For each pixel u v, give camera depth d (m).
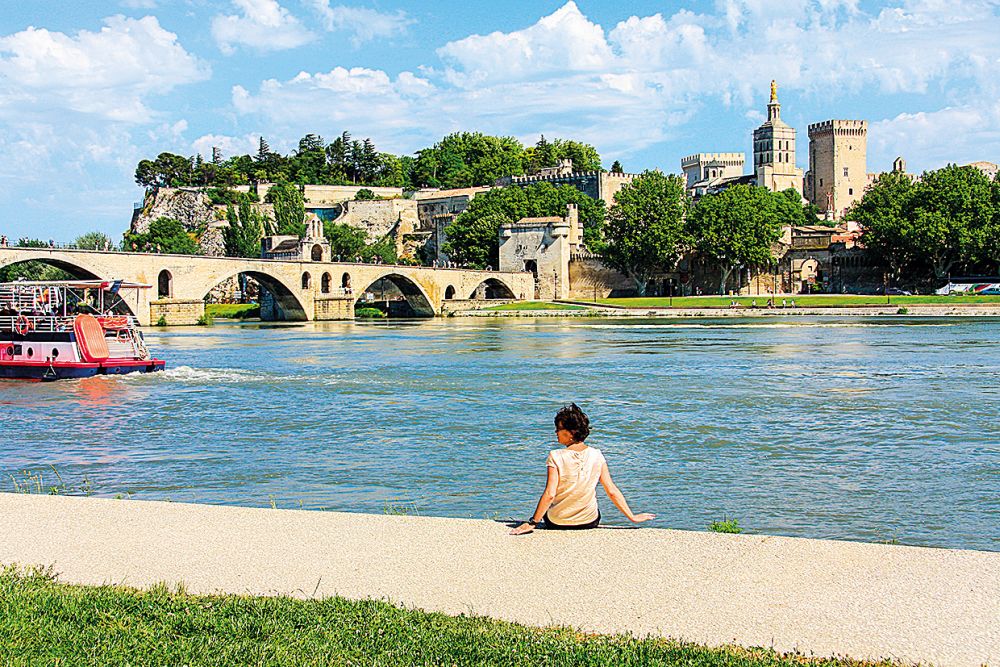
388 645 13.32
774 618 14.24
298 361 86.31
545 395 60.94
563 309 198.88
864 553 17.19
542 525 19.55
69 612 14.50
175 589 15.96
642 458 40.69
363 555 17.67
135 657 12.91
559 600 15.15
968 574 15.99
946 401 56.34
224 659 12.84
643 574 16.27
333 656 12.97
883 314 169.25
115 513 21.05
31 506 21.70
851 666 12.61
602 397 59.72
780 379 68.56
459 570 16.70
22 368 72.75
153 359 77.94
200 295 155.25
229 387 66.44
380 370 77.50
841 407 54.56
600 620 14.30
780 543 17.84
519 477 37.03
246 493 34.81
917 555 17.03
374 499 33.62
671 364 80.88
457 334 130.62
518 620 14.38
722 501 33.09
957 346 95.88
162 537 19.11
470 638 13.53
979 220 191.88
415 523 19.83
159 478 37.53
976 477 36.53
